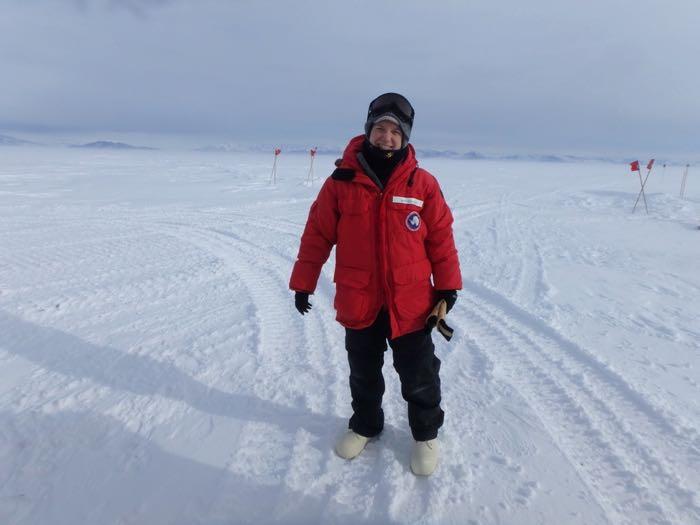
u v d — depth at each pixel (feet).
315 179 64.85
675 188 85.15
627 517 5.70
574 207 43.65
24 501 5.73
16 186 51.96
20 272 16.52
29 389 8.47
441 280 5.96
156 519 5.48
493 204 44.73
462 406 8.09
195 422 7.47
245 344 10.55
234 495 5.86
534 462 6.64
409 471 6.35
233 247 21.53
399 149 5.64
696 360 10.37
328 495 5.87
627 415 8.01
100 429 7.25
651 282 17.35
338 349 10.30
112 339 10.80
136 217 30.81
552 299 14.83
